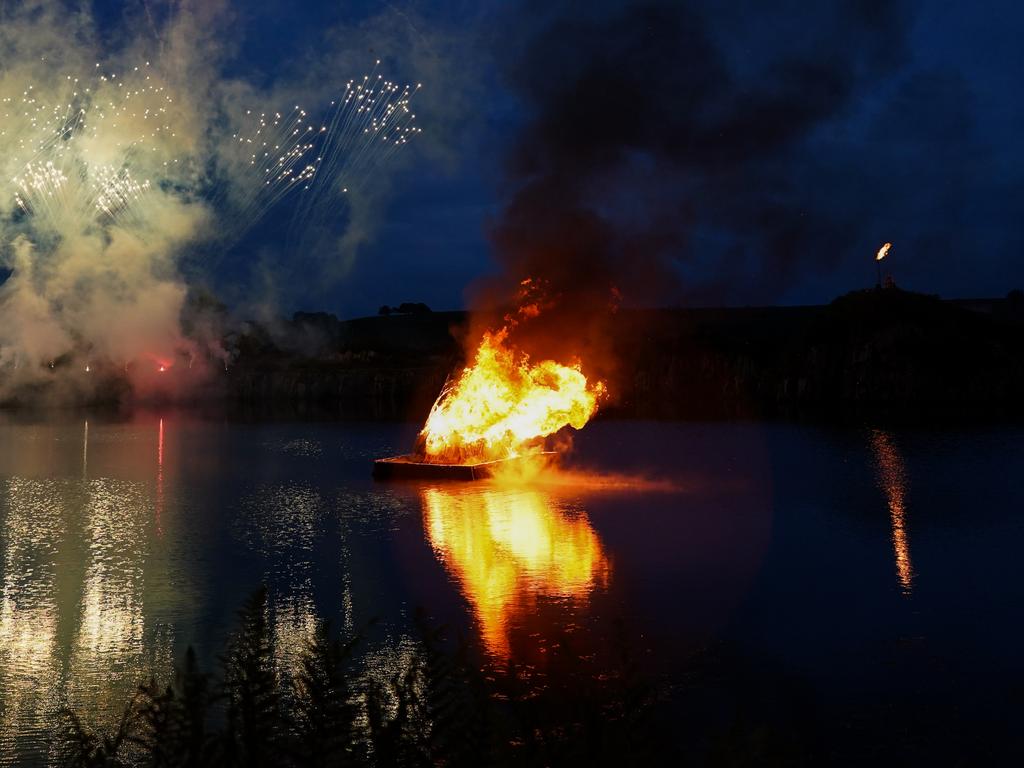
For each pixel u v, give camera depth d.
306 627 18.78
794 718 14.15
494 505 33.84
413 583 22.44
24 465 47.12
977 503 33.69
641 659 16.67
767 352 103.06
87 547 27.23
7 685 15.62
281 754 7.05
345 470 44.69
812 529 28.88
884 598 20.83
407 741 7.20
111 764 7.88
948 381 86.94
